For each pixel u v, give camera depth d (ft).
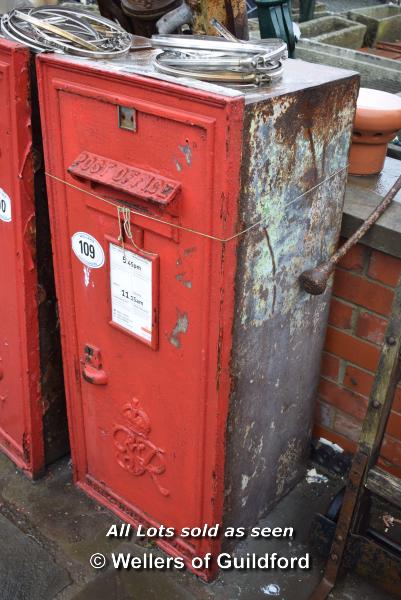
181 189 4.95
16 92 5.76
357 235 6.07
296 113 5.07
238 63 4.92
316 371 7.35
